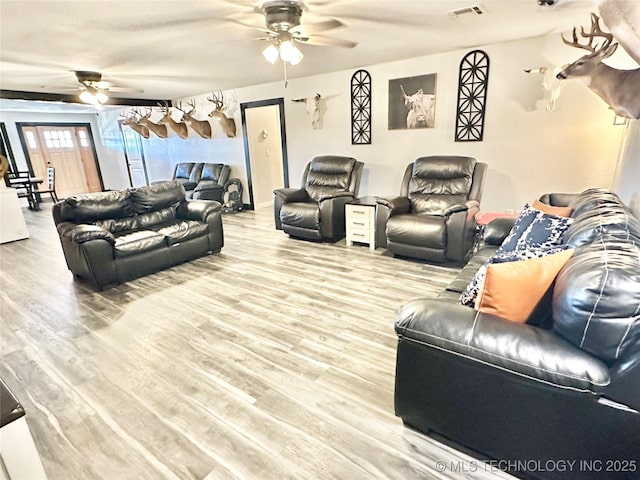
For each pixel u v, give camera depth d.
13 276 3.76
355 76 4.80
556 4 2.47
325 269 3.65
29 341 2.47
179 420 1.72
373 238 4.21
